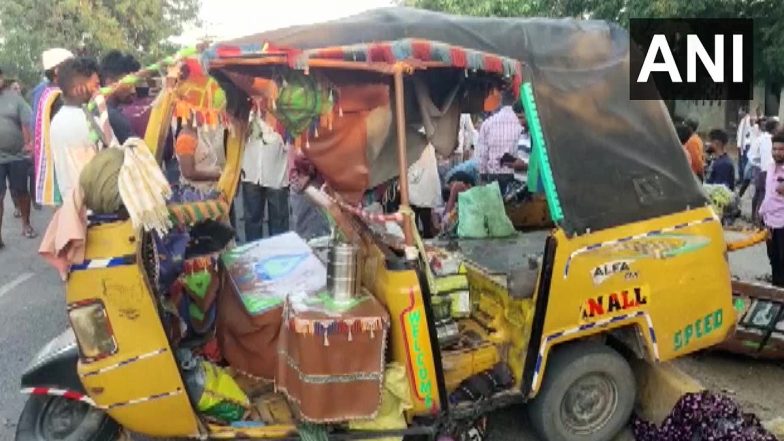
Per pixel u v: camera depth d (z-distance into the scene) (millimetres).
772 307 4562
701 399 3762
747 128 12883
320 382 3002
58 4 26281
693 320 3701
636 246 3500
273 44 3018
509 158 6738
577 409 3729
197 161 4453
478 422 3617
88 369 3043
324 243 4441
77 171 4371
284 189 6520
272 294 3619
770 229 5656
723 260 3740
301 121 3025
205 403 3219
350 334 3002
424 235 6027
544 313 3363
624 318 3535
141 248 3008
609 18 15523
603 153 3488
